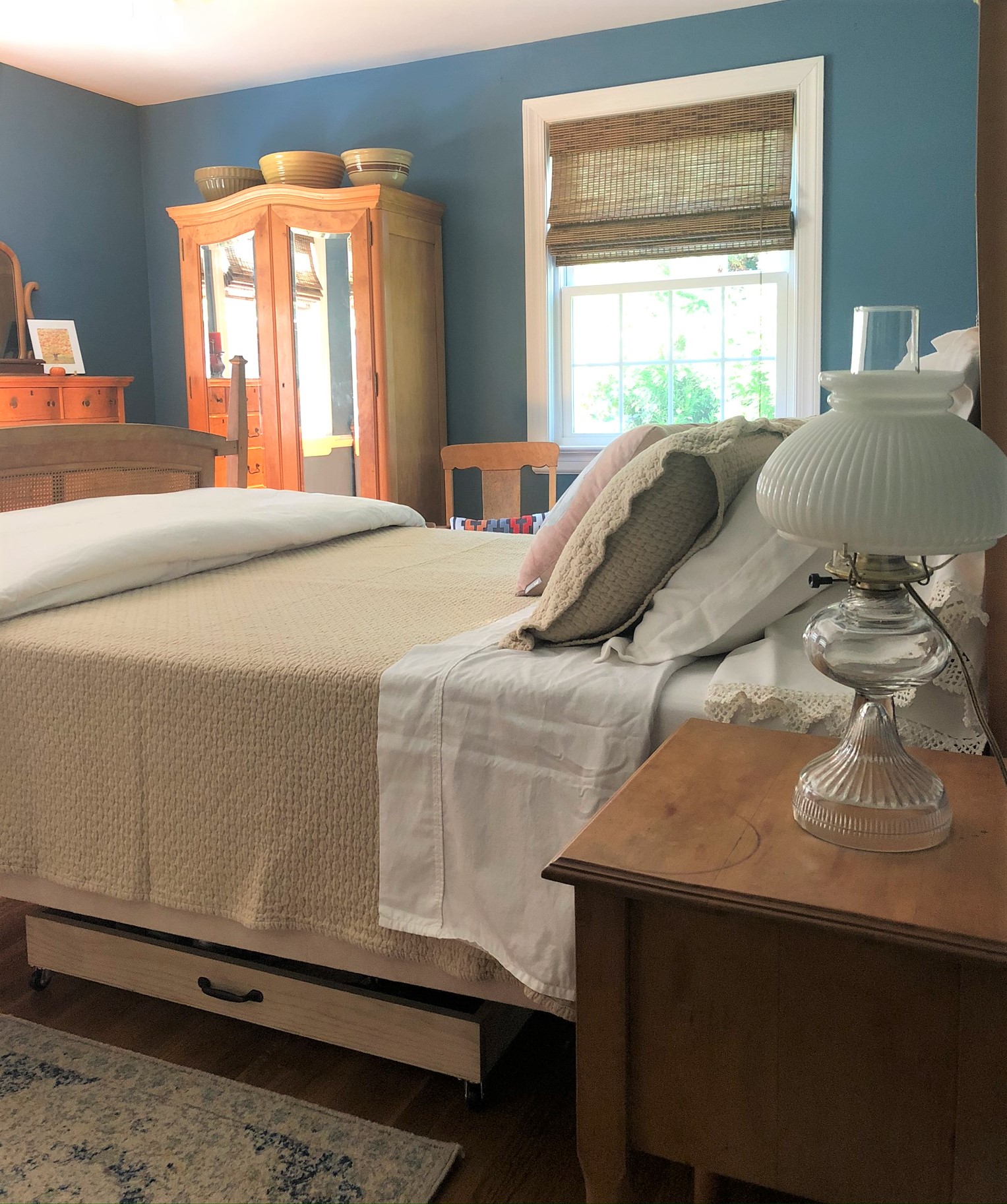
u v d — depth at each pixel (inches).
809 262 145.9
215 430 169.9
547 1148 52.3
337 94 172.6
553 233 159.9
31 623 65.2
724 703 47.8
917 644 35.2
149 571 76.8
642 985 35.7
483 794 50.2
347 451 158.1
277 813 55.1
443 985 53.3
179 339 194.7
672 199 151.4
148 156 191.0
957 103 135.7
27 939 65.7
